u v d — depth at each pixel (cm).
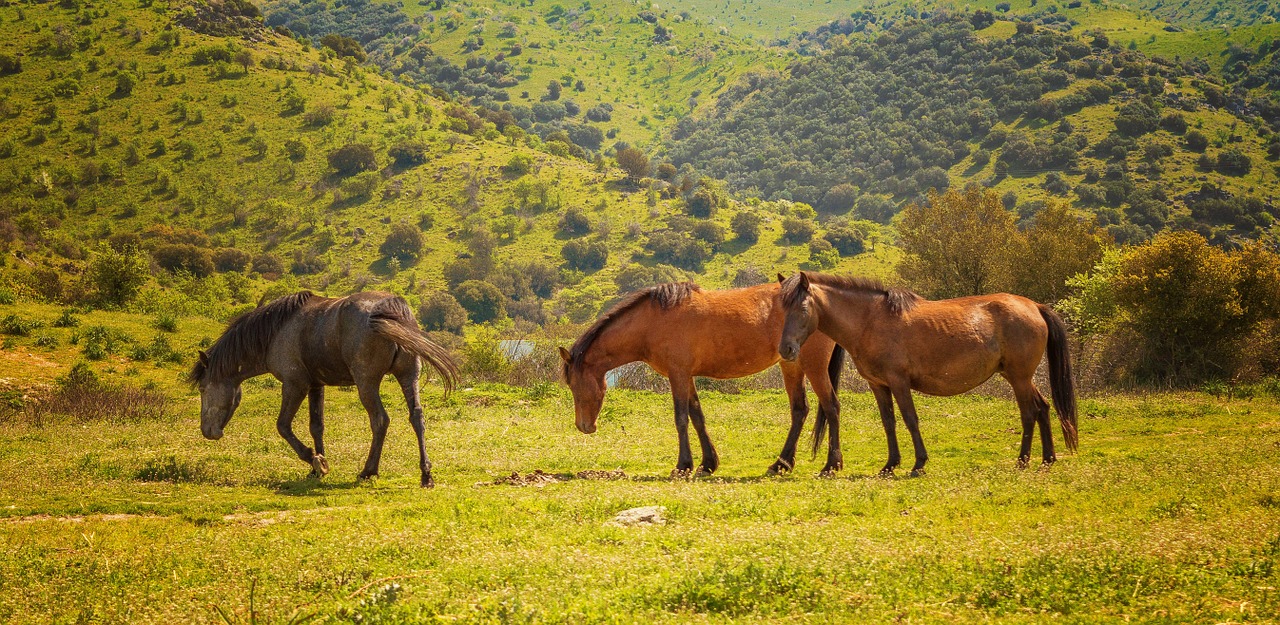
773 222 14700
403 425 1884
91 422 1903
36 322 3169
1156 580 546
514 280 11962
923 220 4025
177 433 1716
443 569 677
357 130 16188
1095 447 1425
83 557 773
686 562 644
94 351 2950
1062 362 1198
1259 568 553
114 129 14925
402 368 1252
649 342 1282
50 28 17338
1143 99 18050
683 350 1262
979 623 498
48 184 12912
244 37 19125
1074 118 18462
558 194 14912
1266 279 2569
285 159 14988
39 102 15138
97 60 16662
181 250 10012
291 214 13388
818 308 1184
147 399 2189
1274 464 969
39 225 8331
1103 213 13012
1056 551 611
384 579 642
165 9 18862
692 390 1310
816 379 1277
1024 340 1183
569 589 595
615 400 2198
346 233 13200
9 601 641
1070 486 922
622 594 570
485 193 14700
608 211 14550
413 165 15462
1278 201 12825
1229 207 12075
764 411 2036
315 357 1264
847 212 19562
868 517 834
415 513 954
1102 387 2681
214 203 13588
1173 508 761
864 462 1385
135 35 17462
